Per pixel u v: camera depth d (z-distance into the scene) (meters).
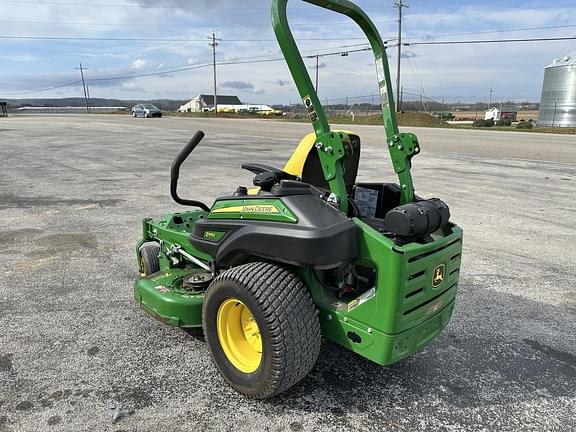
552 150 16.94
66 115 61.69
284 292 2.59
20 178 10.87
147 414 2.74
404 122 38.62
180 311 3.19
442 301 2.83
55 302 4.22
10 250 5.64
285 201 2.67
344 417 2.74
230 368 2.91
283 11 2.58
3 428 2.61
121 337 3.62
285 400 2.88
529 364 3.35
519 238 6.27
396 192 3.21
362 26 3.01
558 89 34.84
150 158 14.61
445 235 2.91
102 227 6.68
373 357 2.59
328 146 2.70
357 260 2.61
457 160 14.06
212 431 2.60
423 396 2.95
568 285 4.75
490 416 2.78
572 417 2.79
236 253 2.86
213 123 36.12
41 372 3.14
